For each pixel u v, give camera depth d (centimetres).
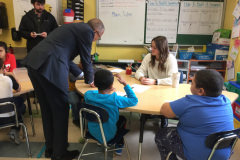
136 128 250
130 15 354
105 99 143
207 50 366
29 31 305
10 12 346
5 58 237
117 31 363
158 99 161
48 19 310
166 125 246
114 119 147
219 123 118
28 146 191
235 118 245
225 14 356
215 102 120
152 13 354
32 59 140
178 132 136
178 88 191
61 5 349
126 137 229
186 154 129
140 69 233
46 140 175
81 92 170
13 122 182
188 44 371
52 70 142
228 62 317
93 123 153
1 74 169
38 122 261
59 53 144
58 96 151
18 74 232
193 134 124
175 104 128
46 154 183
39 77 145
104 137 146
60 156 168
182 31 364
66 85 150
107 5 350
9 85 168
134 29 362
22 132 237
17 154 196
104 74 142
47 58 140
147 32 364
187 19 358
